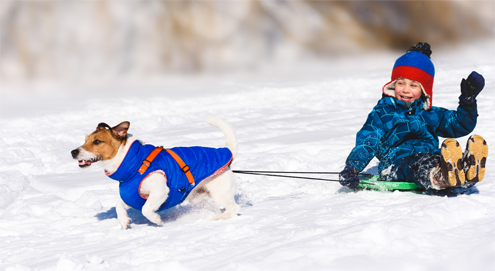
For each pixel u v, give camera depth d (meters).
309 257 3.21
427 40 44.66
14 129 12.20
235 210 5.14
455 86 16.41
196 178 4.99
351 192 5.72
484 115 10.34
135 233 4.61
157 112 14.45
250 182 6.67
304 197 5.75
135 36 38.38
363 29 44.09
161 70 35.75
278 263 3.13
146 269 3.37
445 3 48.16
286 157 7.79
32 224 5.35
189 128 11.34
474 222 3.88
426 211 4.01
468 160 4.65
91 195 6.23
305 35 41.53
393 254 3.21
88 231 4.95
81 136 11.13
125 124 4.72
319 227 4.05
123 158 4.74
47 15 37.94
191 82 25.00
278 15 42.38
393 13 46.94
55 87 27.91
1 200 6.26
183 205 5.71
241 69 35.69
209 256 3.59
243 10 41.00
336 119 11.52
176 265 3.35
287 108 14.02
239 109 14.28
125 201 4.91
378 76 21.86
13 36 35.97
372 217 4.27
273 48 39.75
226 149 5.27
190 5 40.34
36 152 9.68
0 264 3.94
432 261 3.06
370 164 7.32
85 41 37.09
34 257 4.06
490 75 19.02
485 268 2.84
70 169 8.21
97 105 15.76
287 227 4.25
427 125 5.65
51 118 13.59
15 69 33.31
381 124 5.66
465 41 45.78
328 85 19.20
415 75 5.48
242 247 3.74
